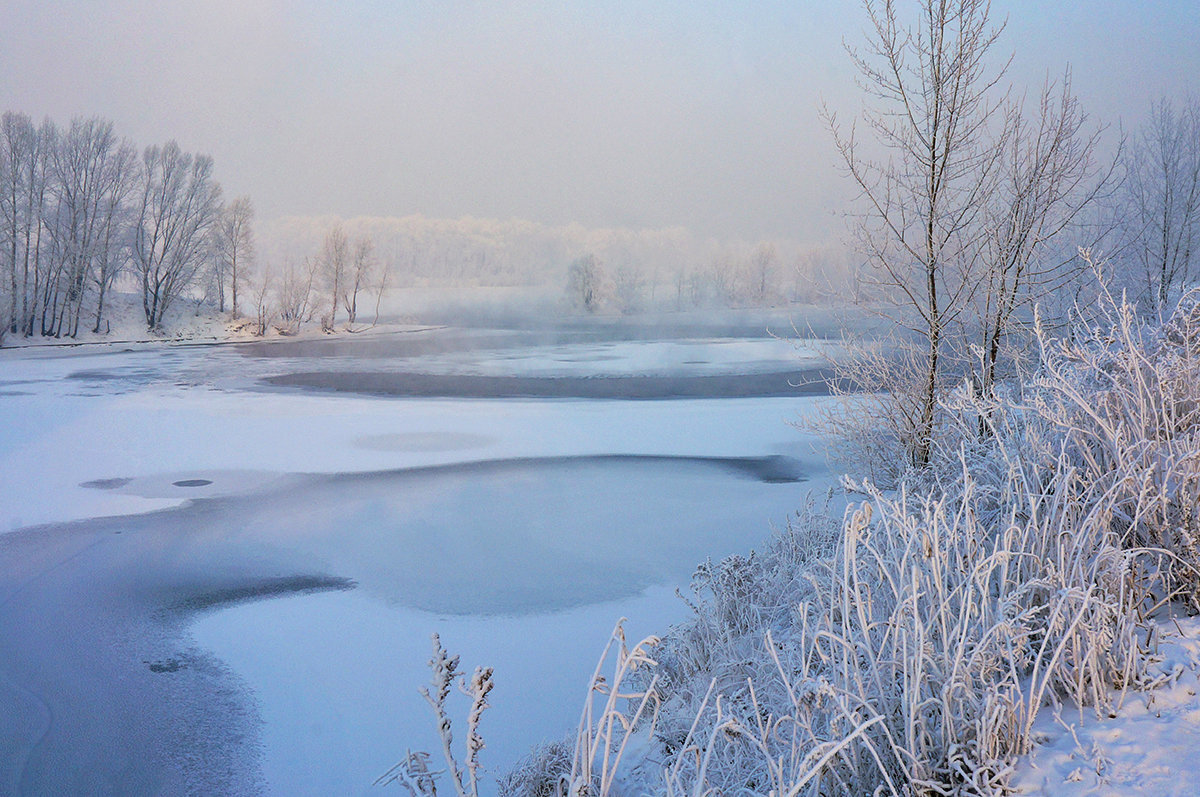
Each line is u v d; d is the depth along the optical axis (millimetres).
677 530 12727
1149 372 3975
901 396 9250
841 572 3918
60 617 9312
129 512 14242
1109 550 3096
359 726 6641
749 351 49312
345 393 31984
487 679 2807
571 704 6863
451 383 35281
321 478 17016
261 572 10914
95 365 44219
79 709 7023
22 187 65625
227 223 76688
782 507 14055
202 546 12148
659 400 29406
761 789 2836
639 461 18578
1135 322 4414
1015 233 8922
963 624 2814
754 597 5844
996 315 8969
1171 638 3074
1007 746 2633
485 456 19328
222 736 6512
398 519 13641
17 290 63969
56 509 14445
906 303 9484
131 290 78188
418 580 10484
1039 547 3275
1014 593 2812
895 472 9062
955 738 2658
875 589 3514
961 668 2738
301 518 13773
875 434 9555
